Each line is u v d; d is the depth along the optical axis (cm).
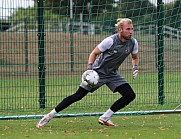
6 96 2923
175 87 3039
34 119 2041
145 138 1580
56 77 3681
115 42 1792
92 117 2091
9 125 1881
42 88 2434
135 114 2131
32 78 3484
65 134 1662
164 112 2164
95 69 1831
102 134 1659
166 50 3150
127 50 1809
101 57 1817
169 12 3133
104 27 3603
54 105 2509
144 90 2933
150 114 2147
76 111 2308
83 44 3697
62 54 3412
